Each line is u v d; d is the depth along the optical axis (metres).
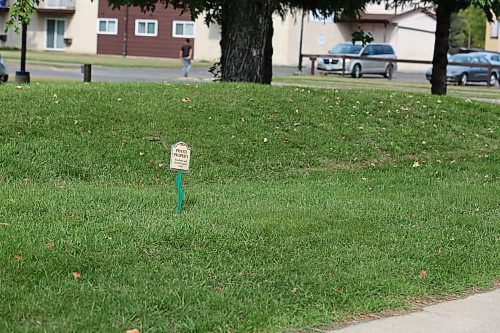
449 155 19.53
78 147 15.73
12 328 7.20
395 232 11.70
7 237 9.84
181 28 80.56
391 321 8.45
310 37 79.56
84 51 83.06
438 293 9.46
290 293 8.75
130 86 21.00
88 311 7.72
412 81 58.28
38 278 8.55
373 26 82.94
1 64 34.88
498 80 59.59
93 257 9.35
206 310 8.03
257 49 24.00
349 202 13.55
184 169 11.88
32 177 14.27
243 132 18.16
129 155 15.81
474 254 10.98
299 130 18.98
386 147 19.22
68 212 11.55
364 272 9.63
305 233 11.13
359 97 22.75
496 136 21.84
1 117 16.53
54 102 18.02
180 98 19.73
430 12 60.03
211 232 10.76
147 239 10.24
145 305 7.96
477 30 110.94
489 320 8.70
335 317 8.27
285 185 15.21
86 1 82.25
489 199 14.61
